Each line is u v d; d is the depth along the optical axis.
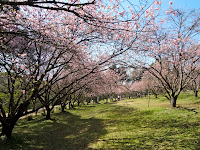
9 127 8.94
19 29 6.91
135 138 8.34
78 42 8.73
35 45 9.03
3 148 7.33
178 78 17.94
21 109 8.91
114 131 10.32
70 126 13.61
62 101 24.38
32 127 13.35
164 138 7.80
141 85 42.81
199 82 27.59
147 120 12.66
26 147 7.93
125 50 8.59
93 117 18.06
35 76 8.60
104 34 8.30
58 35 7.47
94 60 15.01
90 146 7.86
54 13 9.06
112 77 21.20
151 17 8.01
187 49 15.06
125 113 17.97
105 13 7.41
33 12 9.05
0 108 8.52
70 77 17.52
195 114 12.43
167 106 18.12
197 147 6.19
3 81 10.00
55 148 8.00
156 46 12.34
